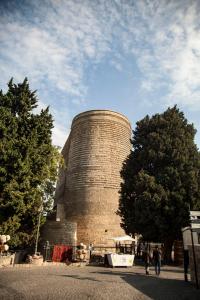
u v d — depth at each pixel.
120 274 17.47
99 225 40.44
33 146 24.16
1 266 19.70
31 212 25.66
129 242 39.09
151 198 25.55
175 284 13.52
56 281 12.99
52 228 34.47
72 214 42.44
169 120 30.80
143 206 25.97
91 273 17.48
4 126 22.91
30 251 28.20
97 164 43.50
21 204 22.11
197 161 28.09
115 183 43.41
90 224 40.50
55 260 26.30
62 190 48.09
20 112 26.11
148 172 28.58
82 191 42.62
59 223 34.59
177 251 25.44
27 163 22.91
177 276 17.02
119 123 47.19
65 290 10.62
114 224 41.09
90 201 41.62
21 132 24.44
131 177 30.50
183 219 24.89
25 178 22.61
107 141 45.06
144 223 26.08
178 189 26.09
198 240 16.16
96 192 42.03
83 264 24.83
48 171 26.28
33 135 24.61
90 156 44.09
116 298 9.62
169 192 25.78
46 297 9.14
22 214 24.30
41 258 23.66
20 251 24.55
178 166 27.25
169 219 25.61
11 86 27.27
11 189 21.70
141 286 12.54
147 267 18.11
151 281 14.34
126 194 30.20
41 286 11.30
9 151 22.06
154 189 26.34
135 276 16.55
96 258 28.14
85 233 40.22
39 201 25.64
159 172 27.84
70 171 45.78
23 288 10.64
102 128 45.66
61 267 21.62
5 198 22.06
